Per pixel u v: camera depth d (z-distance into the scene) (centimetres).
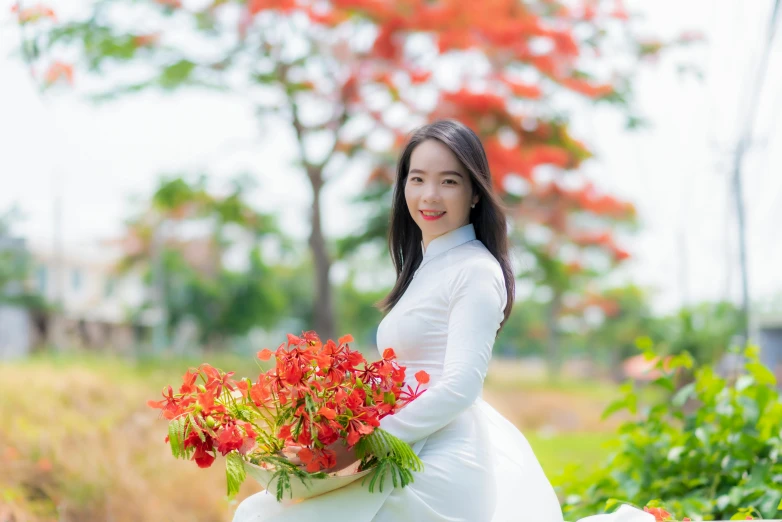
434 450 231
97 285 3200
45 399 696
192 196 1609
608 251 1905
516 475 241
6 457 523
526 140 1407
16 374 793
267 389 219
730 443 365
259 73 1401
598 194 1600
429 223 258
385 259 1667
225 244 2648
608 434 1349
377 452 213
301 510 223
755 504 334
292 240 2814
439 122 265
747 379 372
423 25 1341
